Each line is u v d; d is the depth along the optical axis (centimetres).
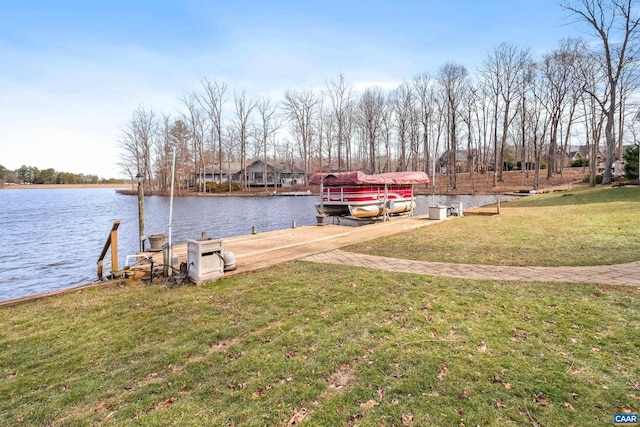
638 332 359
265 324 411
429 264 696
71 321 439
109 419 251
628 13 2370
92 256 1204
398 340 358
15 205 3697
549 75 4041
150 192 5553
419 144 5525
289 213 2588
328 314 436
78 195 6134
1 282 899
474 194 4025
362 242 968
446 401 258
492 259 721
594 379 280
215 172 6662
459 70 4638
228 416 250
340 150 5344
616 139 4525
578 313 413
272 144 5556
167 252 651
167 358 337
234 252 842
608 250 747
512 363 307
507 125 4388
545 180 4419
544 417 238
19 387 296
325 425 238
